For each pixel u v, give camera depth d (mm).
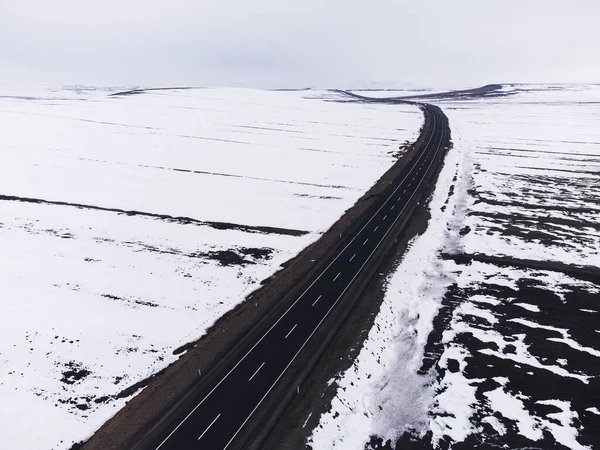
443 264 31578
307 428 16750
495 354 21562
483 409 18125
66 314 24812
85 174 52688
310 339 22234
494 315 24906
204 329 23625
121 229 36781
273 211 42406
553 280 28609
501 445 16312
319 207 43938
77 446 16375
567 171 59812
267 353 21172
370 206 43844
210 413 17391
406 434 16984
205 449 15625
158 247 33594
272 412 17406
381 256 32281
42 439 16703
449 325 24156
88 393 19078
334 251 33219
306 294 26812
